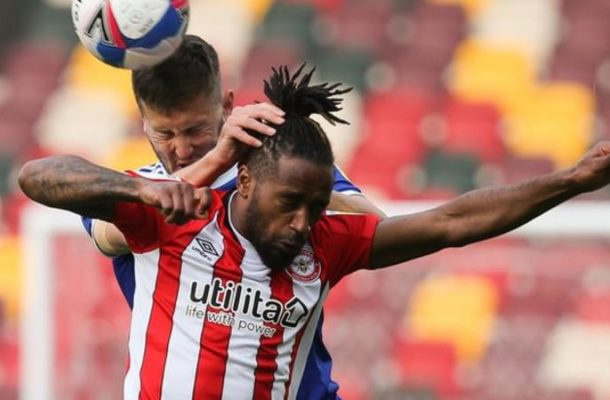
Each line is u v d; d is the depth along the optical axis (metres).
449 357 30.05
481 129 52.06
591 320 29.20
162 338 14.04
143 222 13.82
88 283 30.42
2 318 42.19
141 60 14.17
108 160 53.16
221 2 58.94
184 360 13.96
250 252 13.84
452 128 52.22
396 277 30.36
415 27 57.25
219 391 13.97
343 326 30.48
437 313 30.09
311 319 14.28
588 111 52.31
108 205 13.48
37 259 30.44
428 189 49.78
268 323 13.99
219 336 13.91
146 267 14.12
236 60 56.19
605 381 29.14
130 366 14.41
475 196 13.80
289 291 14.00
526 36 55.97
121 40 14.03
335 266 14.27
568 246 29.41
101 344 30.31
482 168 50.50
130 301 14.48
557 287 29.47
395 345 30.19
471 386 29.86
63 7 60.75
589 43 55.25
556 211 28.92
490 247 29.91
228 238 13.85
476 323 29.95
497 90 53.72
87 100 56.12
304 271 14.08
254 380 14.05
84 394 30.30
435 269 30.20
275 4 58.66
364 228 14.27
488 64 54.94
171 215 12.21
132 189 12.48
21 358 32.12
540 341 29.52
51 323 30.42
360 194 15.66
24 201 49.69
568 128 51.72
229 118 13.41
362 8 58.28
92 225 14.66
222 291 13.88
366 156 51.34
